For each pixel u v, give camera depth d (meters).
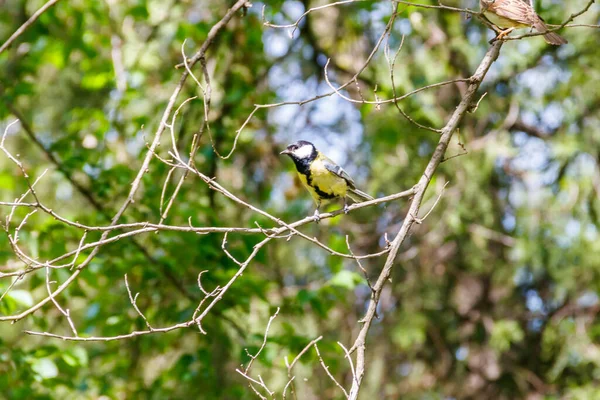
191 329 11.45
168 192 11.57
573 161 14.34
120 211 7.09
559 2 13.95
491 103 14.70
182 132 12.09
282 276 14.36
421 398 15.01
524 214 14.67
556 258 14.23
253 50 13.78
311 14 14.54
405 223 7.30
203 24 13.19
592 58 13.95
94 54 13.13
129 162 13.62
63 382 10.80
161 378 12.30
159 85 14.55
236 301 11.27
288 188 15.01
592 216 14.27
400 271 15.30
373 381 14.70
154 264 11.14
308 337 11.16
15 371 10.97
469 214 14.30
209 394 11.85
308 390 14.24
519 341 15.70
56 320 12.10
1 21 13.32
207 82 7.77
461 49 14.16
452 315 15.42
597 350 14.65
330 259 11.34
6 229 6.93
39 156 14.74
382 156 14.48
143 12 13.20
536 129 15.11
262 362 10.80
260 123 14.09
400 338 14.59
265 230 6.91
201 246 11.20
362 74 14.41
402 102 13.44
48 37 13.12
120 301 12.18
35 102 14.93
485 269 15.11
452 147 14.24
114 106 13.08
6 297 9.65
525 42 13.92
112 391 12.41
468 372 15.47
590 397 14.31
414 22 13.26
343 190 9.66
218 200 14.00
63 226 10.84
